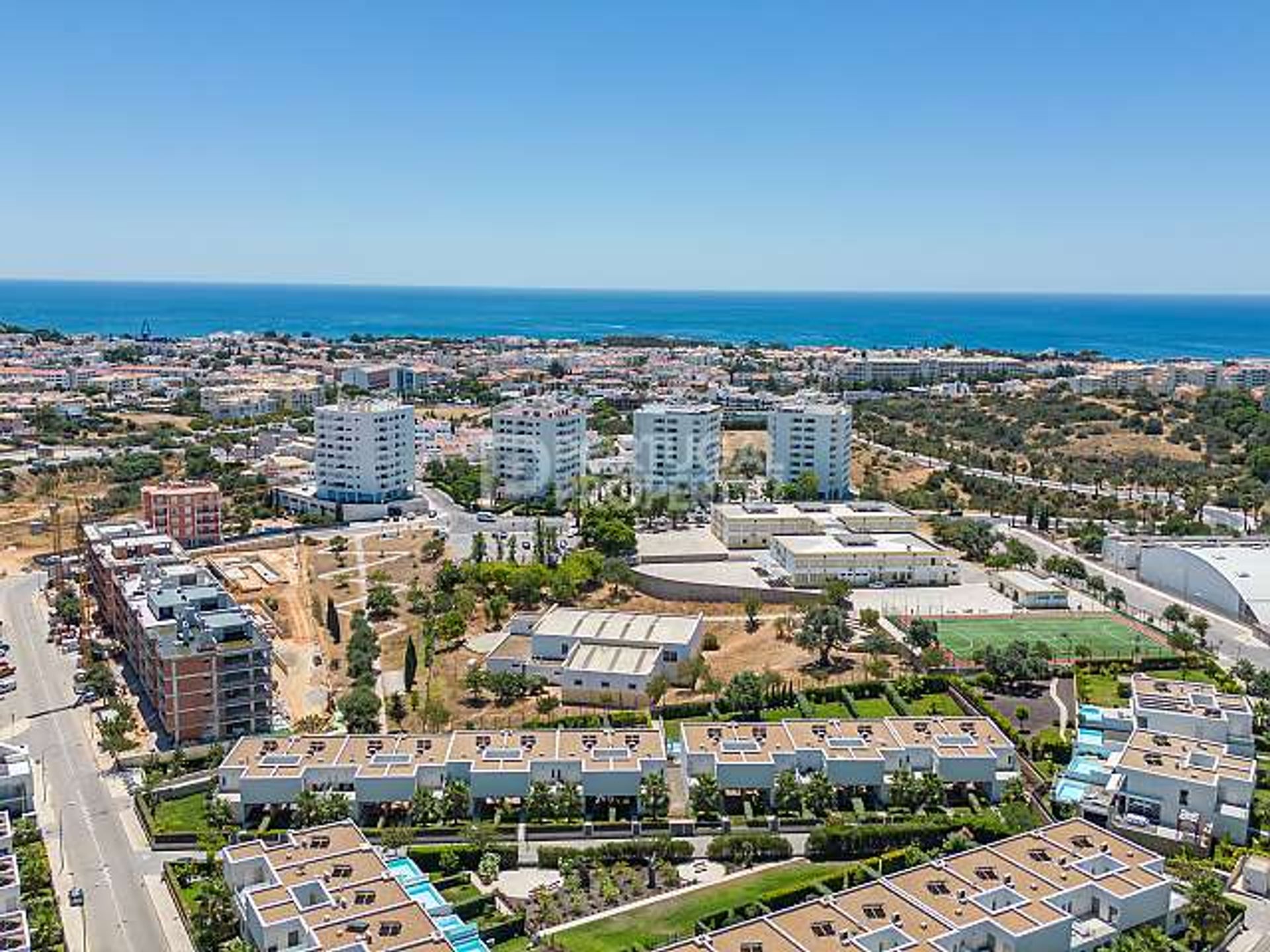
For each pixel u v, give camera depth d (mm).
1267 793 198125
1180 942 154750
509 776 192750
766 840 180375
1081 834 167000
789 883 172500
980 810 194375
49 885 169375
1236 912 161125
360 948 134000
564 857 176750
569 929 158625
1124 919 149500
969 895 148500
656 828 188250
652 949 148000
